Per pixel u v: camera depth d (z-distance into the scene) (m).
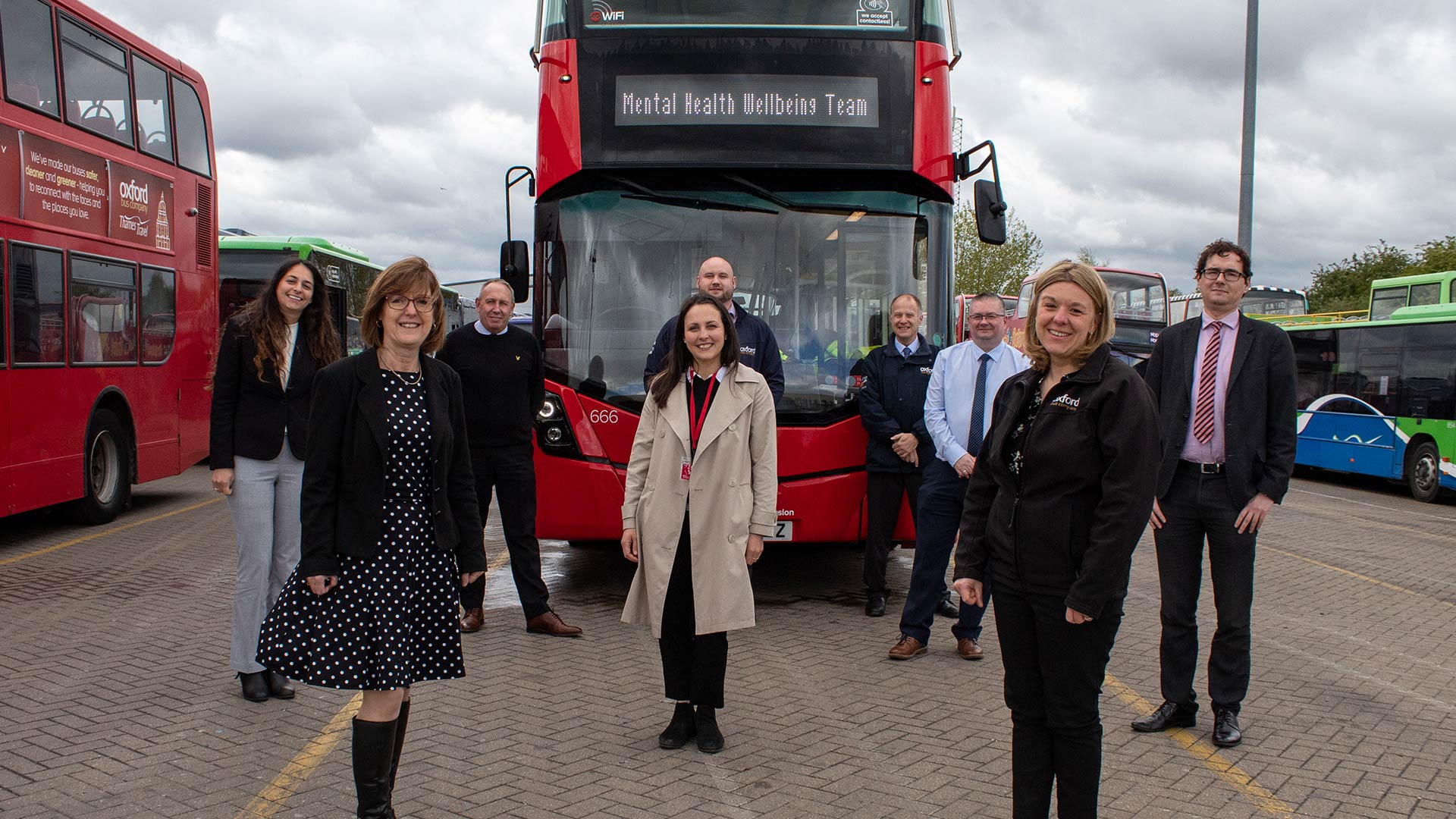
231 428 5.18
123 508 11.42
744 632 6.86
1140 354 23.69
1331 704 5.45
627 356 7.29
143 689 5.40
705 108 7.36
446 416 3.63
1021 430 3.36
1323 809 4.05
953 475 6.10
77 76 10.19
